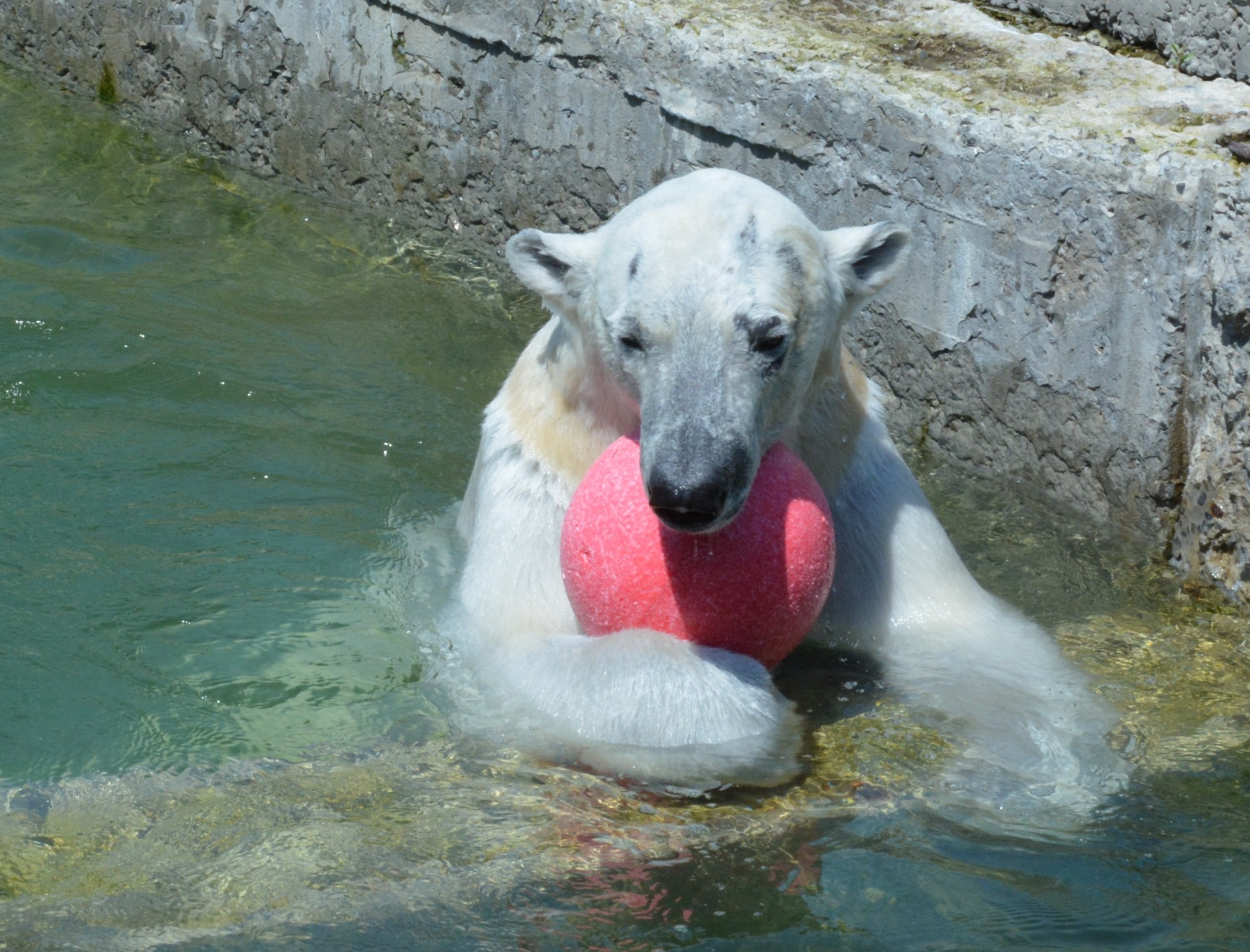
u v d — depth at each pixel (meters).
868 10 10.92
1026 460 9.27
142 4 14.77
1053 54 9.93
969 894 5.43
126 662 7.25
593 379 7.02
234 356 10.49
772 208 6.57
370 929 5.28
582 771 6.26
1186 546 8.36
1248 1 9.36
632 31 11.01
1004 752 6.45
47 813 6.09
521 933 5.25
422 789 6.22
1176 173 8.09
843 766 6.32
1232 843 5.80
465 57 12.28
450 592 7.71
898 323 9.87
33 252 11.95
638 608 6.34
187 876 5.64
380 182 13.37
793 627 6.40
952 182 9.20
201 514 8.62
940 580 7.36
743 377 6.16
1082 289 8.64
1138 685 7.21
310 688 7.09
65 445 9.18
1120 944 5.13
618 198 11.50
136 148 14.45
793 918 5.30
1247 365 7.77
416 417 9.92
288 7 13.47
